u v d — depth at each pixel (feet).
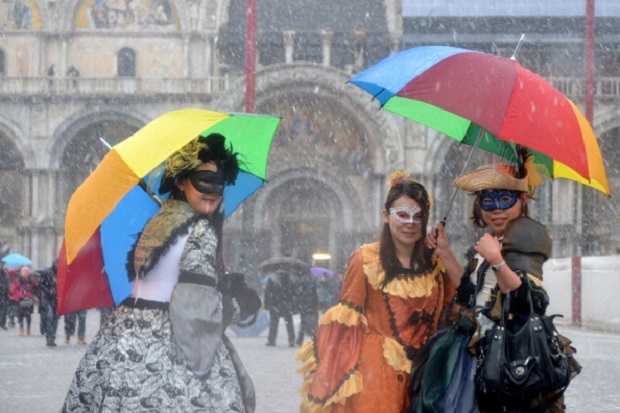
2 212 219.20
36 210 207.92
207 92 207.51
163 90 208.33
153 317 22.02
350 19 219.20
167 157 22.29
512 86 21.22
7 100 208.44
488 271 21.57
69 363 72.49
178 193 22.88
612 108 206.80
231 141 24.52
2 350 86.28
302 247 220.43
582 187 209.46
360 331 23.47
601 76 220.43
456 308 22.07
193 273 21.49
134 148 21.97
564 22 223.51
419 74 21.63
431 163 207.62
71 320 95.76
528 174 22.47
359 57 212.43
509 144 23.67
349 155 215.10
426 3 225.97
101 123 214.48
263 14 219.00
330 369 23.07
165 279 22.16
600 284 125.18
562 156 20.94
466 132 25.20
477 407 20.85
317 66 204.74
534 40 220.02
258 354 85.35
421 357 22.26
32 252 206.49
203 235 21.90
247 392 22.54
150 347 21.79
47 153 208.13
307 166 214.90
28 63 216.33
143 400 21.44
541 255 20.75
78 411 22.18
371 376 23.11
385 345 23.24
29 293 110.63
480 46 222.89
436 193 208.23
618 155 217.77
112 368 21.70
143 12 218.59
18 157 219.20
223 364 21.83
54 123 208.33
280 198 219.82
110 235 23.91
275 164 214.90
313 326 98.07
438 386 21.35
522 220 21.02
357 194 214.90
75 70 212.43
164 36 218.18
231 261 212.64
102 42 217.97
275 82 204.64
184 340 21.15
